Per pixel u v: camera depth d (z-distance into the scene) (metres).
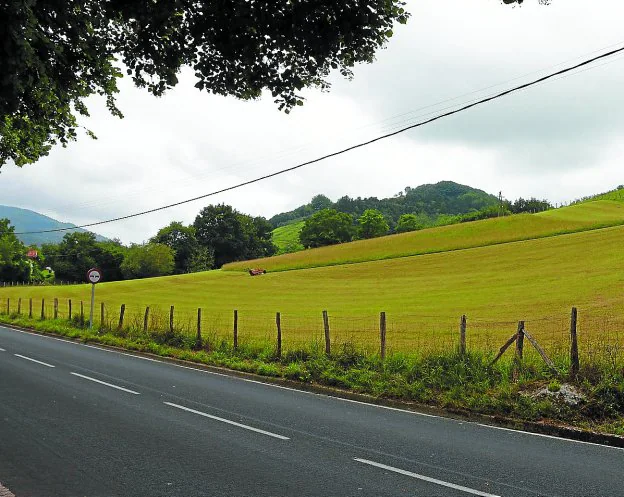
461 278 52.00
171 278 83.88
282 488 5.99
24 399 10.59
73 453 7.15
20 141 12.87
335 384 12.87
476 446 7.96
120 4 7.78
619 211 97.81
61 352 19.47
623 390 9.52
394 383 11.91
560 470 6.82
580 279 41.50
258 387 13.10
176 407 10.29
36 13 7.63
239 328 29.33
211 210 133.88
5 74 6.79
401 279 56.66
